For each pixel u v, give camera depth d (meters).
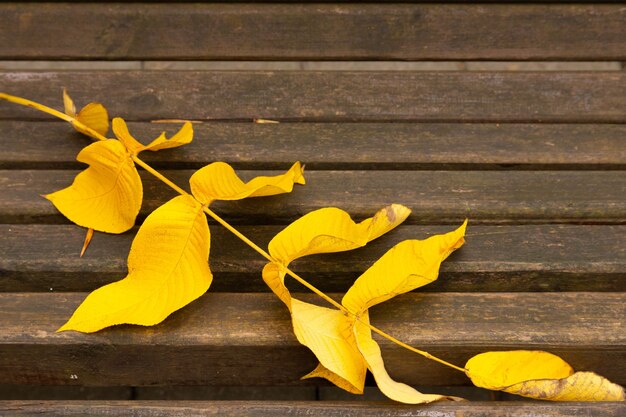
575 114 1.30
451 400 1.16
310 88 1.30
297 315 1.14
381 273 1.14
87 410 1.15
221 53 1.32
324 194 1.24
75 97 1.30
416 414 1.15
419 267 1.14
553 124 1.29
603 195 1.24
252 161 1.26
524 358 1.16
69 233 1.21
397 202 1.24
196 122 1.28
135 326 1.16
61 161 1.26
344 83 1.30
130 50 1.32
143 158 1.26
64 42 1.32
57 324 1.17
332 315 1.15
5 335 1.16
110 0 1.32
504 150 1.27
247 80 1.30
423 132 1.28
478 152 1.27
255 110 1.30
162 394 1.43
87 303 1.14
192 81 1.30
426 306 1.18
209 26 1.32
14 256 1.19
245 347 1.17
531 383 1.14
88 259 1.19
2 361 1.18
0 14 1.32
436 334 1.17
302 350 1.17
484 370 1.15
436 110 1.30
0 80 1.30
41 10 1.32
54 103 1.30
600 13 1.33
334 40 1.32
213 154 1.26
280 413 1.15
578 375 1.14
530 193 1.24
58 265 1.19
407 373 1.19
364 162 1.26
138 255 1.14
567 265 1.20
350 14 1.32
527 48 1.33
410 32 1.32
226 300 1.18
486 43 1.32
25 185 1.24
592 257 1.20
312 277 1.20
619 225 1.23
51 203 1.23
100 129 1.25
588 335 1.17
